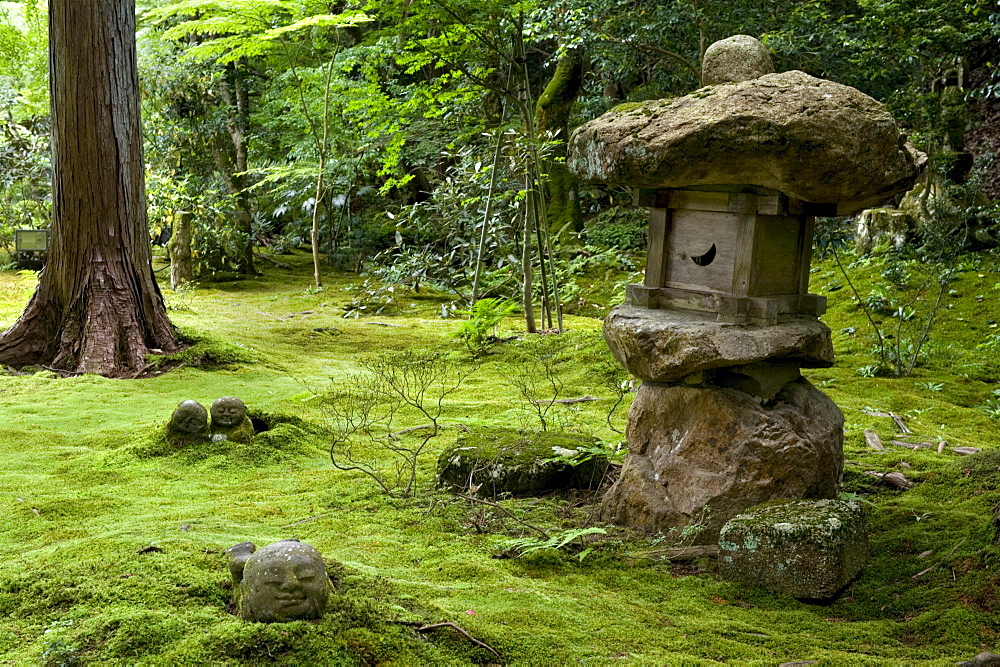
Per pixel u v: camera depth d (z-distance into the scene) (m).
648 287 4.68
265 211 20.81
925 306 10.51
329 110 16.77
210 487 5.29
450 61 11.02
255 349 9.96
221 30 13.91
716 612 3.61
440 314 13.12
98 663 2.82
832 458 4.54
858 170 3.85
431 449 6.27
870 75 10.73
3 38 17.09
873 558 4.13
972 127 13.04
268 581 3.06
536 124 15.19
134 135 9.13
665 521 4.47
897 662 3.07
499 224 12.88
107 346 8.76
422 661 2.95
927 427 6.94
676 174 4.07
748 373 4.44
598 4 11.41
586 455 5.35
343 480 5.45
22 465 5.67
